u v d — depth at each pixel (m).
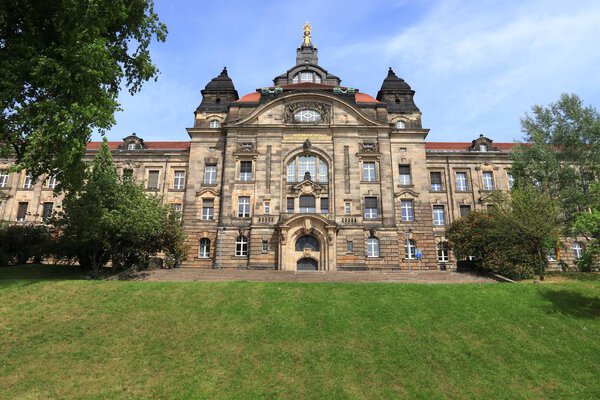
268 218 52.91
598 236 29.23
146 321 25.45
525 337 24.31
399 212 57.06
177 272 43.31
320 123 57.25
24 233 49.19
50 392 18.22
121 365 20.72
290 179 55.91
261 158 56.06
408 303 28.56
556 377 20.50
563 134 50.28
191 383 19.33
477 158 63.69
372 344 23.27
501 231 41.81
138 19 32.34
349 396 18.64
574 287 31.58
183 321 25.59
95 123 28.12
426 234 56.09
